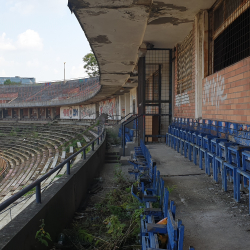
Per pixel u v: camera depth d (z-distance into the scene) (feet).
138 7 17.47
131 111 76.13
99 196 19.80
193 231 9.72
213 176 15.67
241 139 13.28
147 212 9.93
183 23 26.40
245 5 16.46
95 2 16.62
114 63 36.32
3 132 134.92
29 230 9.62
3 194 42.27
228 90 17.58
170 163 21.13
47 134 106.63
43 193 12.78
